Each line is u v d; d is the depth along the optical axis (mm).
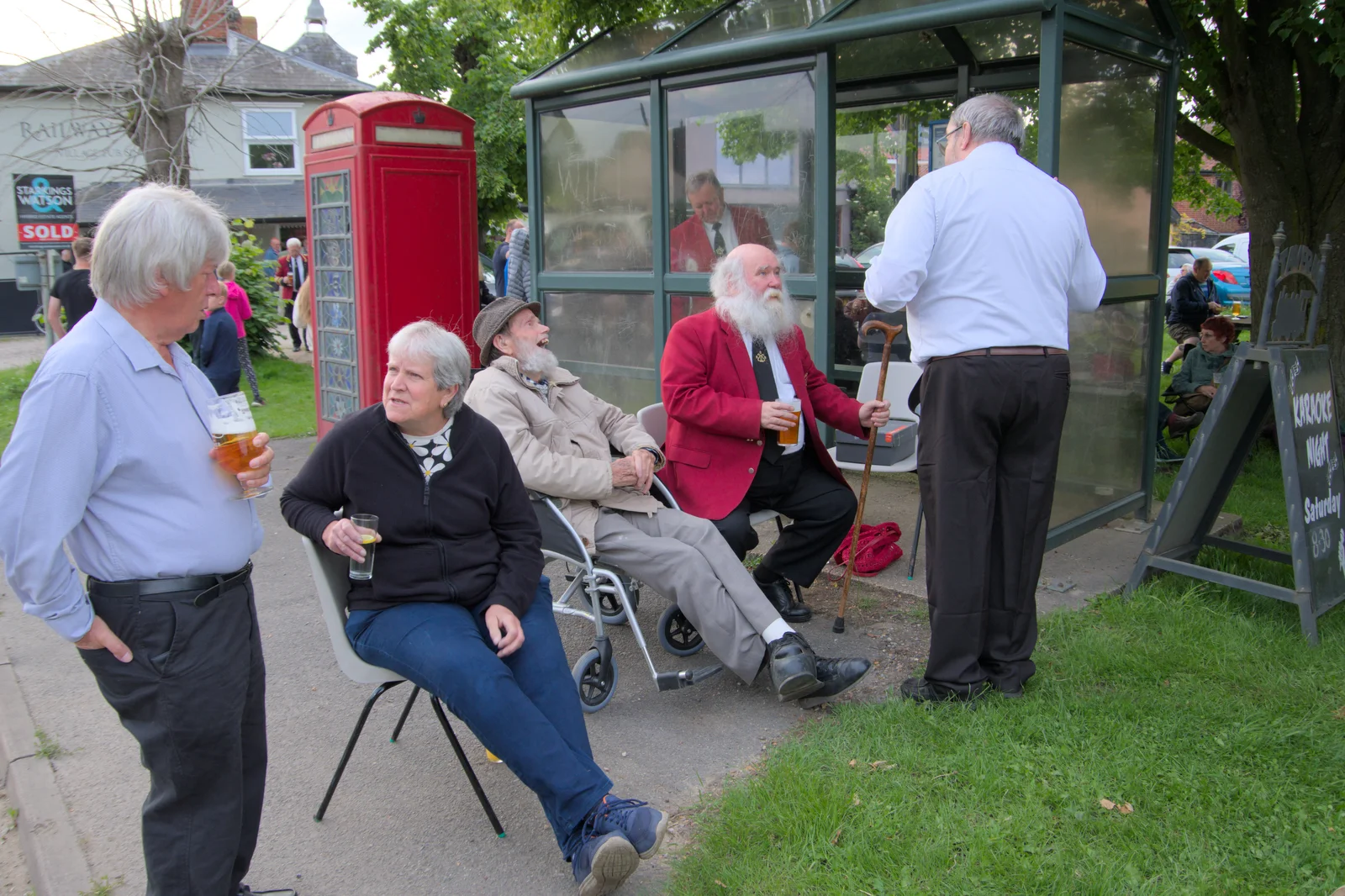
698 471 3939
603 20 7809
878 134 6855
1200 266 10961
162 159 10406
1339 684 3332
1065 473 4668
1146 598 4055
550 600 2979
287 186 22766
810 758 2941
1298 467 3744
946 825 2576
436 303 6949
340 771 2777
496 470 2824
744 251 3941
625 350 6031
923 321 3193
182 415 1967
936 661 3279
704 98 5379
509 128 22047
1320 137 6652
